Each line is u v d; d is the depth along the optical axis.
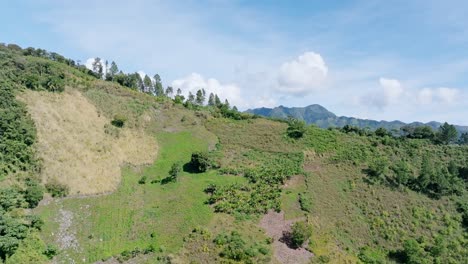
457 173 73.75
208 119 99.31
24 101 66.94
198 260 45.66
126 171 68.06
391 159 78.44
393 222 60.56
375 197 65.94
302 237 51.31
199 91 134.12
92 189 57.97
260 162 76.12
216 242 49.03
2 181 49.47
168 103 106.06
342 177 71.75
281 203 61.06
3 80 68.06
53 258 42.56
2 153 52.97
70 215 50.72
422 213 63.03
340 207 63.03
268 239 51.84
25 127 58.59
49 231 46.25
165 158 76.81
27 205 48.50
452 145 86.75
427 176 68.69
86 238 47.34
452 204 66.00
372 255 53.88
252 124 97.62
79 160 62.41
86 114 77.81
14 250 39.47
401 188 68.62
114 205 56.03
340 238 56.09
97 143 69.81
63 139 64.25
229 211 56.97
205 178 68.38
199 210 56.78
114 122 81.88
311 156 79.38
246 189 64.12
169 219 54.03
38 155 57.19
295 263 48.38
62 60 130.75
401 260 53.19
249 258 46.59
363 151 80.88
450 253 55.06
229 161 76.25
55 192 53.53
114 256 45.25
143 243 48.56
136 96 104.06
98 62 131.75
